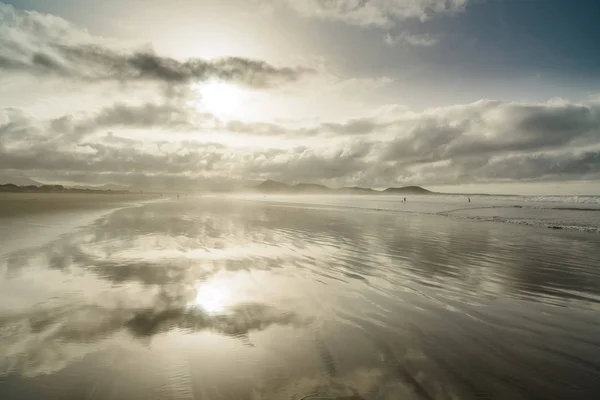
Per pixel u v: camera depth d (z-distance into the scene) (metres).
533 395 4.09
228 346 5.28
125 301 7.30
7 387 4.10
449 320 6.49
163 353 5.01
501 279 9.41
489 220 26.69
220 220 24.48
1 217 23.38
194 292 7.99
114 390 4.05
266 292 8.07
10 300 7.27
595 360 4.97
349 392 4.08
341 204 56.31
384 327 6.11
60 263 10.61
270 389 4.11
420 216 30.48
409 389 4.16
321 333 5.81
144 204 46.34
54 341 5.36
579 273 10.06
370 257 12.15
